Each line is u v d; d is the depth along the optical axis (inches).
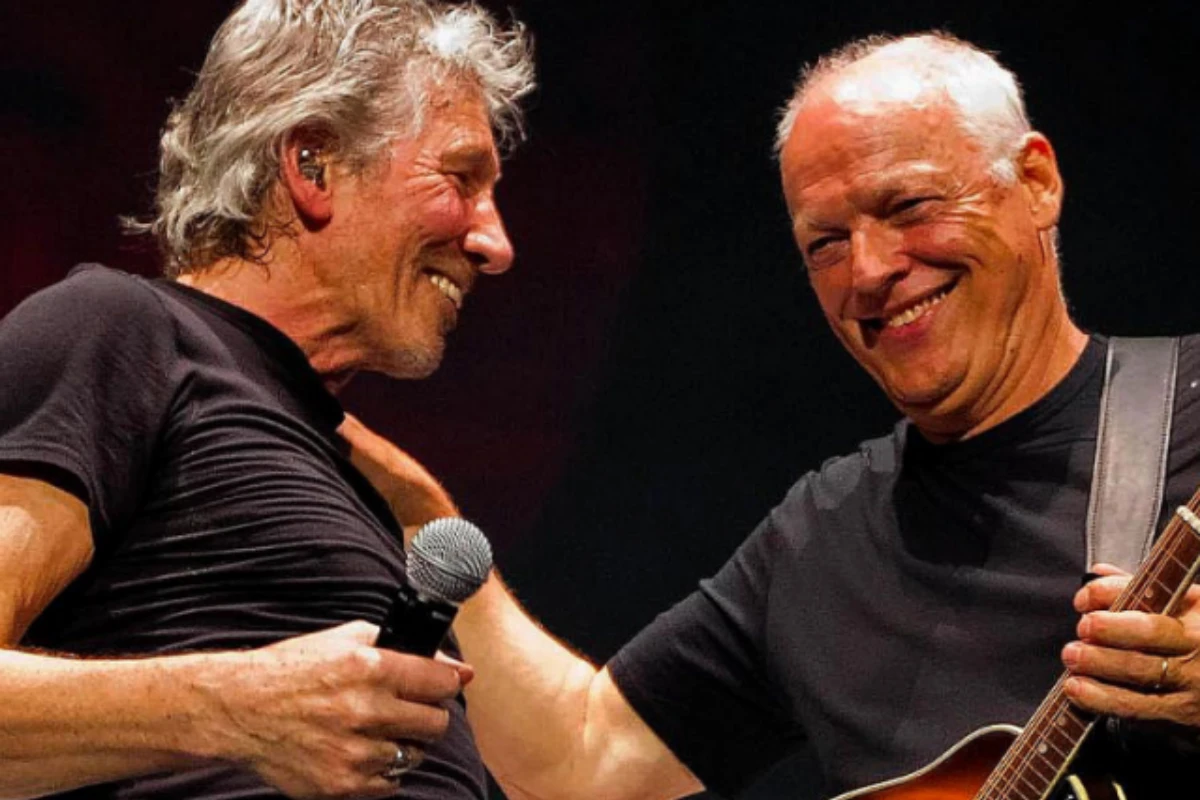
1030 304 346.6
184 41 692.1
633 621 695.7
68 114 682.8
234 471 292.5
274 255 318.3
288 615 290.2
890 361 347.9
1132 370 347.3
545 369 711.1
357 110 316.8
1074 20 703.7
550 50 714.2
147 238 682.8
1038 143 349.4
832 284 351.9
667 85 716.0
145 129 687.7
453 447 706.2
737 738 391.2
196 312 307.0
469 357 709.9
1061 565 335.9
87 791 281.3
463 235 326.6
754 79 714.8
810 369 705.0
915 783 325.4
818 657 358.0
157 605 285.4
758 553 380.2
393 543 312.8
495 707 402.0
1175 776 309.7
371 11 323.6
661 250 714.2
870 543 359.3
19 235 676.1
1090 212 695.7
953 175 339.9
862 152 342.3
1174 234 692.1
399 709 252.5
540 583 700.7
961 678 339.3
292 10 322.0
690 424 706.2
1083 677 292.0
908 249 341.4
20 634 268.1
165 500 288.7
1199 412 338.3
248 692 253.0
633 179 714.8
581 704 402.6
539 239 713.6
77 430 276.5
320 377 322.3
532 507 705.0
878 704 347.3
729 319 709.9
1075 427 344.2
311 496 297.7
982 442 348.2
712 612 386.6
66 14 684.7
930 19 708.7
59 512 271.9
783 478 701.3
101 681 257.3
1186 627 288.8
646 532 702.5
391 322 322.3
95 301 291.1
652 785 400.2
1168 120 696.4
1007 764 312.7
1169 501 332.2
